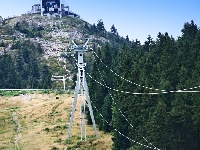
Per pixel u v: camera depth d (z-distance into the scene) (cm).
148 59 8275
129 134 7625
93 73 10775
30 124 11550
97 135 9200
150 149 6831
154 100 7144
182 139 6669
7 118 12550
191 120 6544
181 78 7112
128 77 8125
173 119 6525
